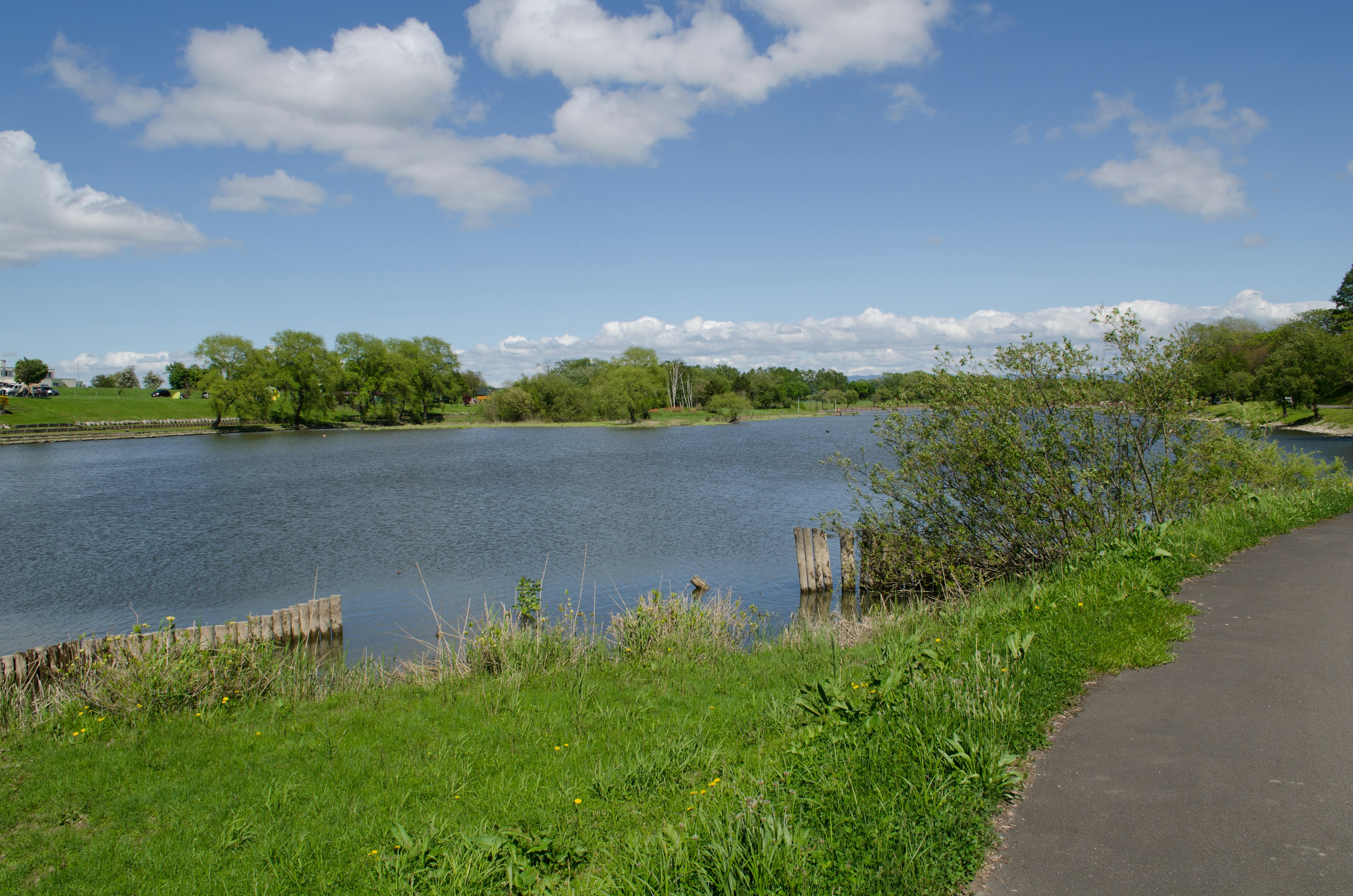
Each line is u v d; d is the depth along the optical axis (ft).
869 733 18.53
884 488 52.49
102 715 29.48
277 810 20.66
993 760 15.76
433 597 63.41
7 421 310.24
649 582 67.26
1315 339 198.59
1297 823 13.48
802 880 12.27
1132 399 43.60
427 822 19.04
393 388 348.18
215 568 75.46
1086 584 30.12
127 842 19.43
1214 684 20.15
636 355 435.53
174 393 475.31
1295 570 31.09
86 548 86.38
